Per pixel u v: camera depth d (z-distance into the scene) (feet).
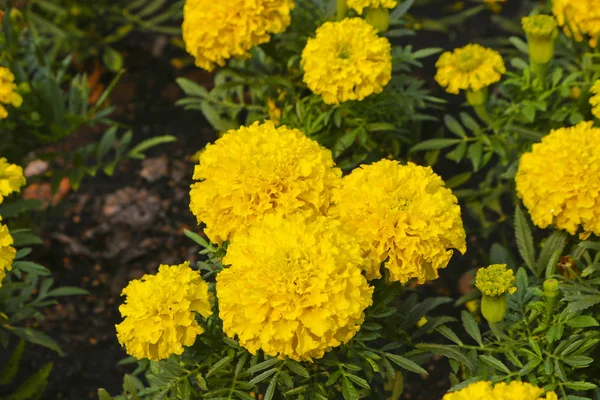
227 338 2.85
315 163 2.82
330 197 2.84
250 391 2.95
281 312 2.65
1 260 2.89
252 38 3.30
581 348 2.82
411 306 3.00
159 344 2.74
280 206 2.80
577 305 2.80
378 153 3.48
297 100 3.38
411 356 3.01
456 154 3.44
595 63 3.41
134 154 3.76
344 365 2.82
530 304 2.89
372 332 2.88
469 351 2.92
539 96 3.34
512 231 3.84
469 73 3.32
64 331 3.72
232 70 3.53
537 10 3.50
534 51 3.27
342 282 2.66
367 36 3.13
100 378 3.62
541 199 3.01
